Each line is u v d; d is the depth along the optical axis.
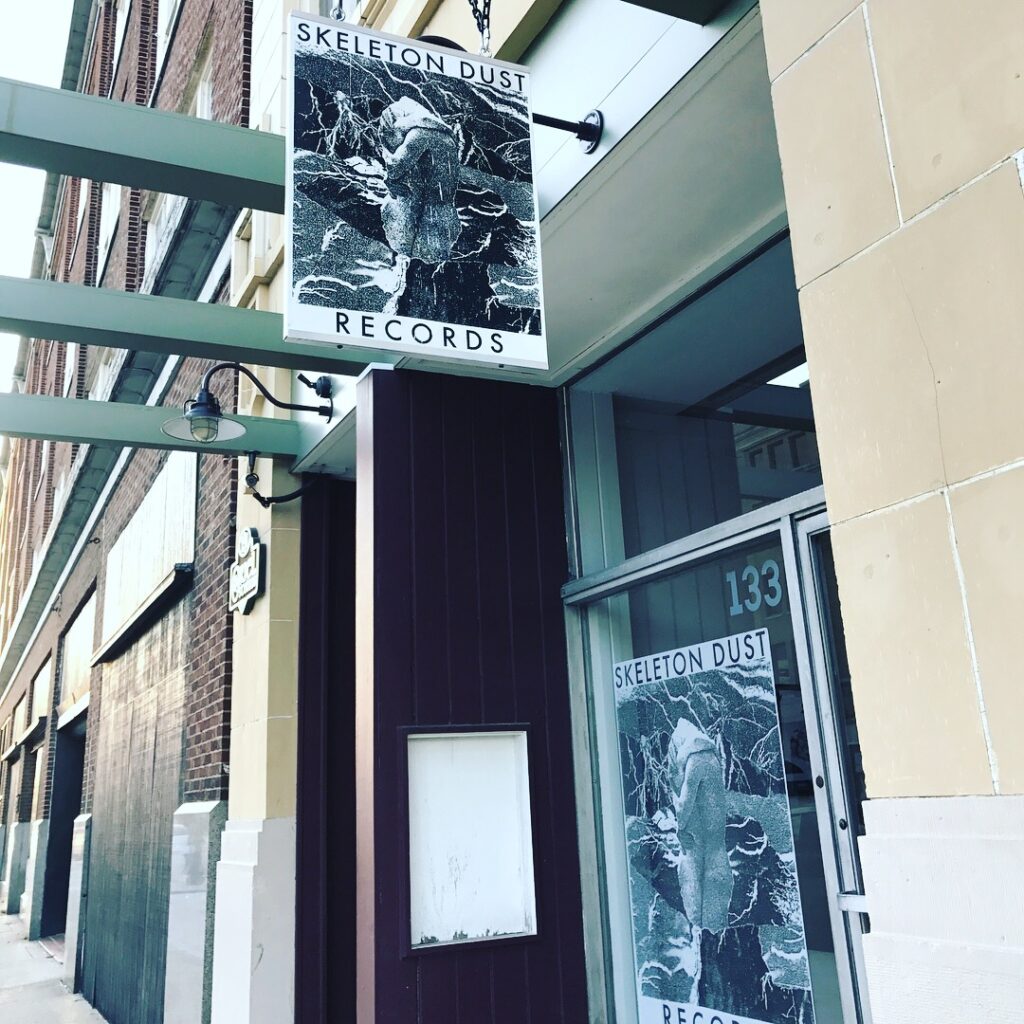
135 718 8.45
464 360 2.63
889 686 1.66
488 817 3.71
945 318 1.63
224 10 7.21
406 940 3.42
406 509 3.86
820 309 1.87
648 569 3.59
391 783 3.56
